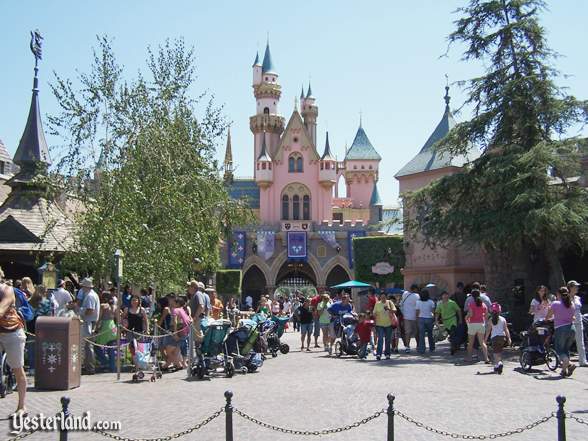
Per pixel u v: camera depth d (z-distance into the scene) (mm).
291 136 76438
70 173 21250
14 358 9484
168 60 25422
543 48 23844
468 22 24703
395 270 52844
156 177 21703
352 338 20828
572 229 21266
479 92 24375
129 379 14547
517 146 22516
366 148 90250
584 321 18062
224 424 9516
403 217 31641
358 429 9211
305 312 23656
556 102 22781
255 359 16172
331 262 67688
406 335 22031
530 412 10336
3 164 43250
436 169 37156
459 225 23453
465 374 15477
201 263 26719
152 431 9000
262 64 92375
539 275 30000
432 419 9820
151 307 20500
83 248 20203
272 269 67250
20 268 28156
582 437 8711
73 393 12320
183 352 17266
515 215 21266
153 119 23141
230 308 35219
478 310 17922
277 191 75688
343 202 89312
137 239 19938
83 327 15523
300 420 9758
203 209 24609
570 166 21969
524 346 16547
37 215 26625
